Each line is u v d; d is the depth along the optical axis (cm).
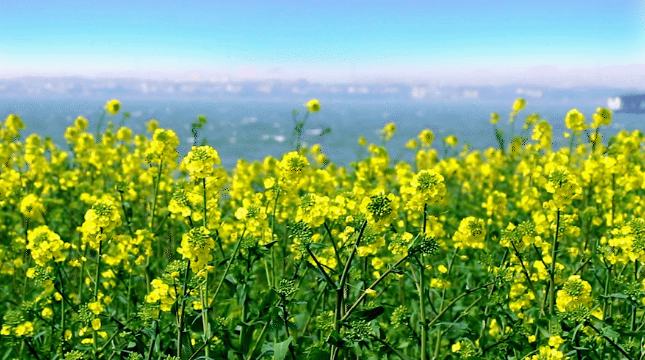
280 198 190
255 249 159
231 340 158
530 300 179
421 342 161
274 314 155
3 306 197
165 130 207
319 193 249
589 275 199
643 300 161
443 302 179
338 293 144
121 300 186
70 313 185
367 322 152
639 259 158
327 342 144
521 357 162
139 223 243
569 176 163
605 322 149
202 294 158
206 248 147
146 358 152
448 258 186
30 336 156
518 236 170
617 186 238
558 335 152
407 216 214
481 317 171
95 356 158
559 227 173
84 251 179
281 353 146
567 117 240
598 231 232
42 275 156
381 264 179
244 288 160
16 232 236
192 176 170
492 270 172
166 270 148
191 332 161
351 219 167
